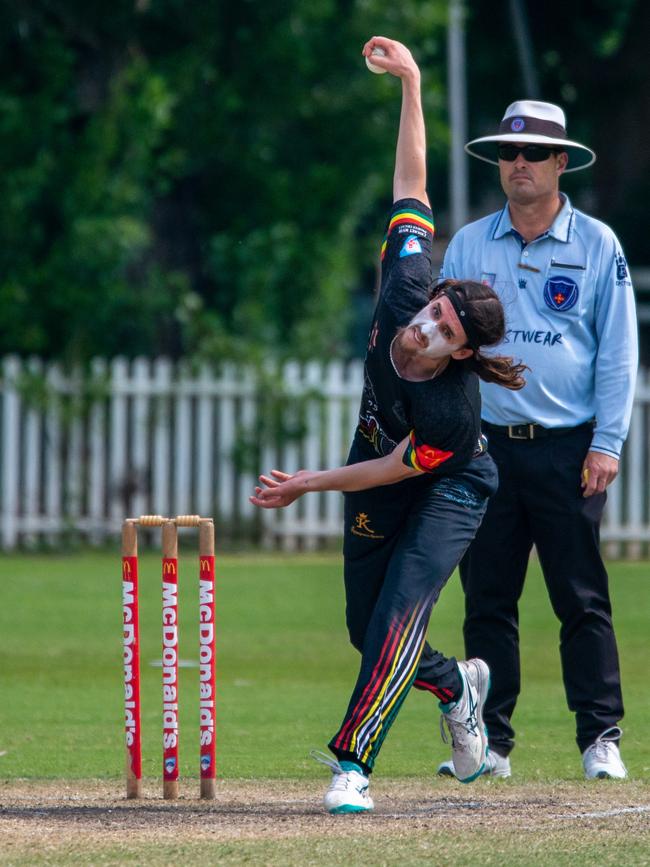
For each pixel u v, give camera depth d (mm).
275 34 74750
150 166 71312
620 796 21844
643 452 61844
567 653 24250
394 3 77875
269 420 63000
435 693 21719
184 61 73500
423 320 19469
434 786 23094
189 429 63000
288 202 77375
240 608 46938
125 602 21750
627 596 49281
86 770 24688
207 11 73375
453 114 85375
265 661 38062
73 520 62531
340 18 77438
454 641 40719
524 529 24297
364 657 20156
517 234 24375
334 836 18578
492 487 20922
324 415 63562
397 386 19906
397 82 78375
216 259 76250
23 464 63281
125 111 69562
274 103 75750
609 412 23797
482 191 112000
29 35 69875
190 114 74250
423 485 20812
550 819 19766
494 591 24266
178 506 62812
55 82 69062
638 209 102062
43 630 42781
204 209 77812
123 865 16953
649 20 100500
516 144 24000
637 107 102188
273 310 77062
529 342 24016
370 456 21094
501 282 24312
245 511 63125
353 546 21188
